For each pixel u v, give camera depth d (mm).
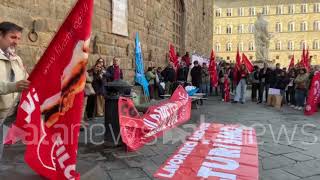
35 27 8820
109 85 6746
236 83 16812
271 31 79125
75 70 3131
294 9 77562
